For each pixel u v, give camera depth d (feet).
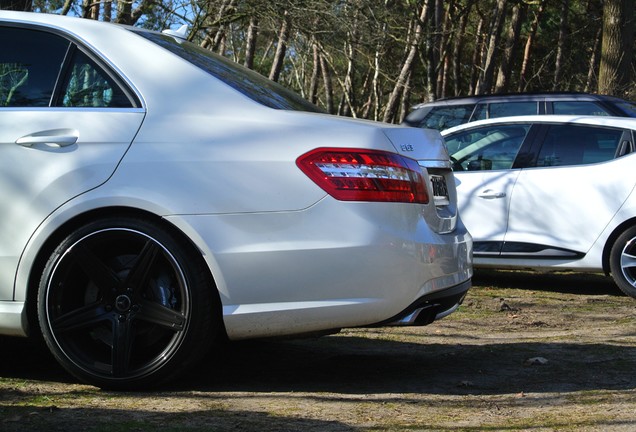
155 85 16.67
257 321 15.70
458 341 22.53
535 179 32.99
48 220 16.02
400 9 70.18
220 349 20.70
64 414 14.28
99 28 17.30
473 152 34.63
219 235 15.66
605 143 32.55
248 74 18.53
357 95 142.72
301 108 17.72
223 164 15.89
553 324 25.98
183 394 15.96
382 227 15.70
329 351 20.83
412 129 17.40
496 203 33.50
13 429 13.32
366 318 15.76
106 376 15.97
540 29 155.22
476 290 34.01
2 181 16.28
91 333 16.33
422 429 13.70
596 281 37.09
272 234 15.67
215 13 53.52
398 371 18.54
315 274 15.61
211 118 16.31
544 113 43.75
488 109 45.09
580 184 32.30
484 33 140.97
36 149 16.31
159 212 15.75
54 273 15.99
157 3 52.11
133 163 16.02
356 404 15.40
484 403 15.62
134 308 15.96
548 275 38.88
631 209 31.42
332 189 15.67
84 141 16.25
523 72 147.23
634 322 26.27
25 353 19.83
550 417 14.57
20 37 17.33
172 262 15.80
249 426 13.74
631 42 77.61
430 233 16.51
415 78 134.62
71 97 16.80
